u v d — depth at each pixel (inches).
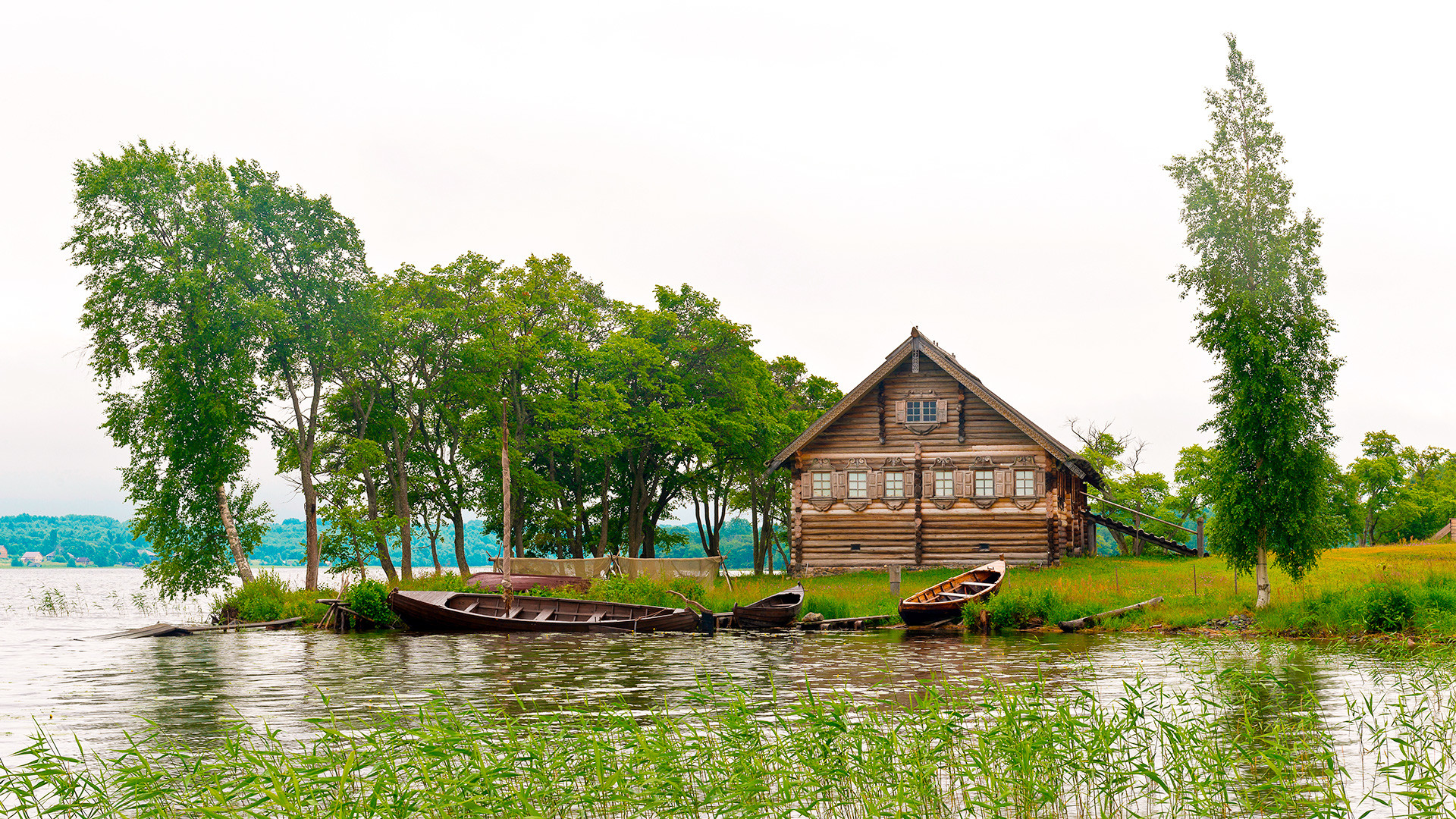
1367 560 1540.4
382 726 551.2
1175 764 399.5
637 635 1125.7
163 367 1466.5
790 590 1262.3
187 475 1541.6
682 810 372.2
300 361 1626.5
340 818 346.0
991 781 399.5
